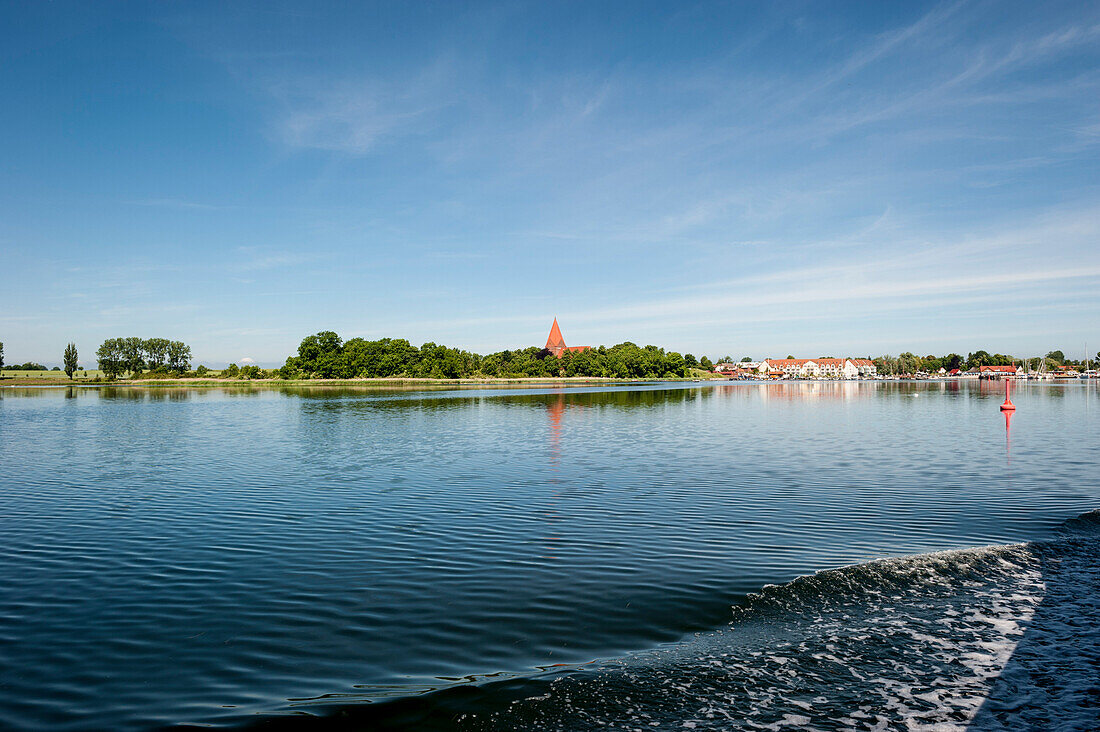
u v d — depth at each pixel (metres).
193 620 11.95
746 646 10.79
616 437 42.84
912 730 8.30
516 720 8.59
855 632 11.33
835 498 22.41
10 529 18.52
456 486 25.02
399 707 8.90
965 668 9.98
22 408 76.62
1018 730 8.27
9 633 11.37
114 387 160.88
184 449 36.78
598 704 8.98
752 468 29.20
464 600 12.90
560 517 19.78
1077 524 18.64
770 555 15.77
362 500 22.39
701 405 81.75
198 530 18.41
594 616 12.07
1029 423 52.53
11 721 8.51
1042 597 12.93
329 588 13.62
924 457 32.62
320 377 194.12
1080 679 9.59
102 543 17.08
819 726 8.39
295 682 9.61
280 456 33.72
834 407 76.88
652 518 19.61
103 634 11.33
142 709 8.84
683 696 9.18
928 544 16.69
